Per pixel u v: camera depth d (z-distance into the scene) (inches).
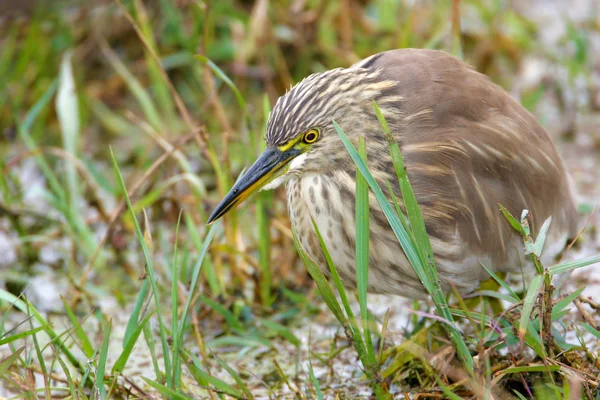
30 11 493.0
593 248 374.6
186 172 370.3
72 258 371.2
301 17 468.4
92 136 469.1
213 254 349.1
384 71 301.7
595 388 251.1
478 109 301.6
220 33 478.6
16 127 463.8
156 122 412.5
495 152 299.1
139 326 260.1
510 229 306.3
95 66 486.6
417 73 301.0
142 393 268.2
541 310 248.8
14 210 388.5
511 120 307.3
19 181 414.6
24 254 390.9
